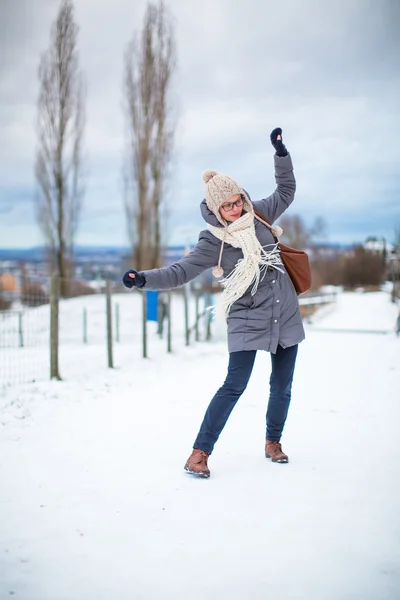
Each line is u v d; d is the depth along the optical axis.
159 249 21.28
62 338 13.25
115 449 4.12
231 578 2.34
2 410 5.36
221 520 2.88
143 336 9.55
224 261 3.64
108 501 3.13
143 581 2.31
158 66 20.34
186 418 5.09
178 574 2.37
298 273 3.74
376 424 4.86
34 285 12.53
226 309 3.68
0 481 3.45
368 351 10.09
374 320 17.72
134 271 3.38
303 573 2.38
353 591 2.25
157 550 2.57
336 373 7.70
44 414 5.29
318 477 3.50
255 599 2.19
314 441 4.31
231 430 4.60
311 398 6.00
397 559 2.50
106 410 5.48
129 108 20.62
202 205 3.68
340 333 13.46
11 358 9.55
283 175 3.87
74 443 4.29
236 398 3.58
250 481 3.43
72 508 3.04
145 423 4.92
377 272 40.06
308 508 3.03
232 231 3.56
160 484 3.39
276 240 3.83
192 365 8.76
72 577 2.34
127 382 7.14
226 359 9.47
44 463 3.80
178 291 19.73
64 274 21.89
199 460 3.52
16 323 13.41
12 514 2.96
